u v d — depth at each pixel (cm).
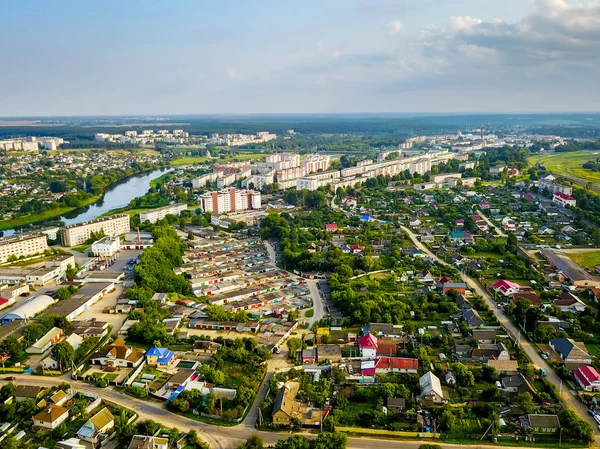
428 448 18362
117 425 19700
